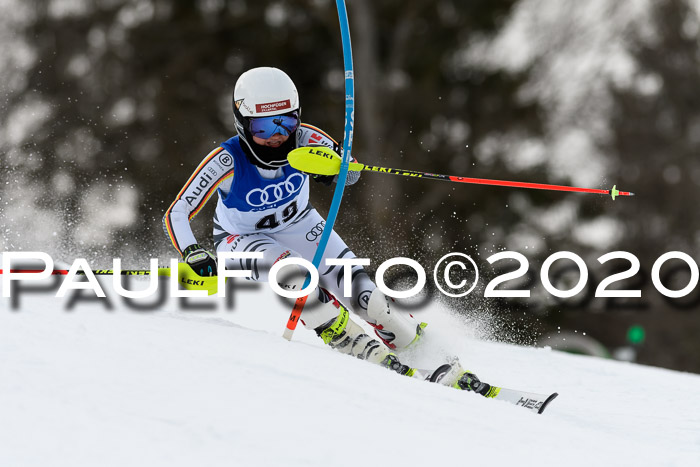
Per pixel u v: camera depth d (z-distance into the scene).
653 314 74.25
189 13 70.38
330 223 14.52
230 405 9.89
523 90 70.19
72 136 69.62
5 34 71.94
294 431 9.52
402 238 63.31
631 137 81.38
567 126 73.25
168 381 10.30
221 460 8.48
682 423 16.06
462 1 69.38
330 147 14.94
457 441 10.38
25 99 70.94
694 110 84.31
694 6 84.50
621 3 70.69
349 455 9.16
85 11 72.44
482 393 14.79
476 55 71.44
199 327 13.46
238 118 14.23
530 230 68.75
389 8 69.31
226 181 14.86
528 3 69.94
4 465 7.79
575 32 69.69
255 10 69.62
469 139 69.31
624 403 18.41
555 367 22.23
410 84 69.81
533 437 11.45
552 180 68.38
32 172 68.75
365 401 11.12
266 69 14.30
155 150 68.62
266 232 15.55
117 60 70.81
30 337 11.07
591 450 11.41
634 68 83.81
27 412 8.80
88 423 8.80
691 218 82.44
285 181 14.97
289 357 12.53
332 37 69.12
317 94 69.56
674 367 75.31
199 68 69.75
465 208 66.50
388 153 67.19
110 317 13.02
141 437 8.69
